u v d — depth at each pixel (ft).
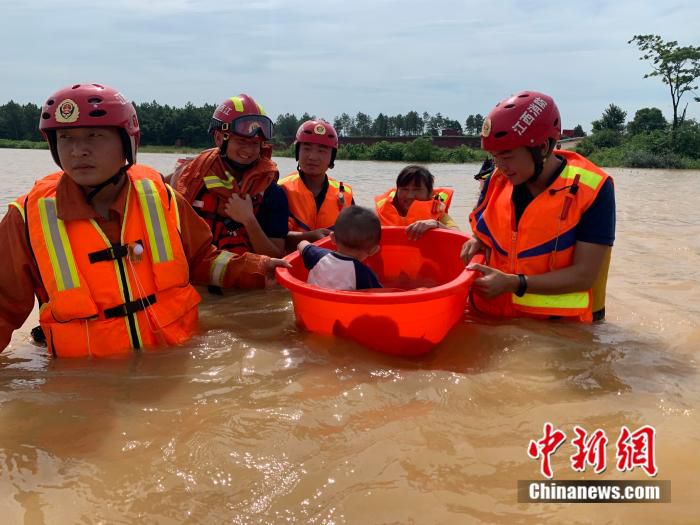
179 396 7.48
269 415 6.83
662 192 42.86
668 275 14.89
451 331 10.04
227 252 11.16
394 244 13.94
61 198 8.93
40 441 6.42
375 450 6.08
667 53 127.65
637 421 6.89
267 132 13.44
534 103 9.88
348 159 136.15
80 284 8.89
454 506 5.25
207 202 13.65
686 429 6.73
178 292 9.89
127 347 9.23
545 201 10.38
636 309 11.60
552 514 5.17
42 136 8.95
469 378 7.95
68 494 5.47
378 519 5.07
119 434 6.54
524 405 7.27
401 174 16.21
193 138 240.53
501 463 5.94
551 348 9.16
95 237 9.09
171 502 5.32
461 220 25.32
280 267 10.62
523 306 10.63
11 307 9.08
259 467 5.81
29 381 8.09
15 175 47.03
